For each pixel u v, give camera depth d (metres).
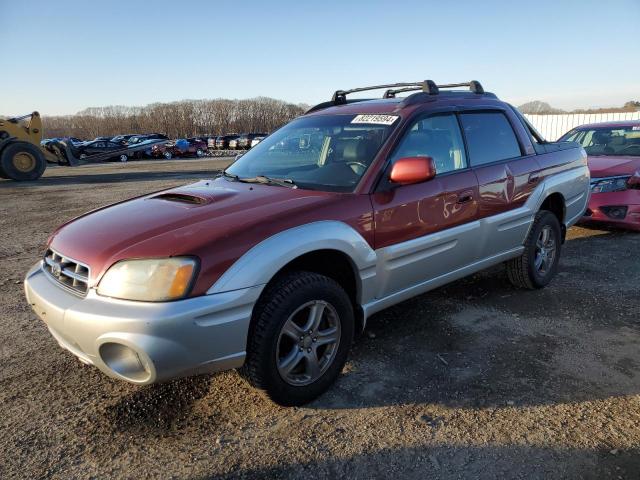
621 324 3.91
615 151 7.55
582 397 2.92
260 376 2.66
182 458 2.48
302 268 2.99
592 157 7.40
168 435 2.66
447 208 3.56
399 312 4.21
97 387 3.12
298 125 4.08
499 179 3.99
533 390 3.01
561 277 5.05
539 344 3.60
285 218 2.76
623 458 2.40
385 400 2.93
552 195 4.68
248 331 2.60
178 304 2.35
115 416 2.82
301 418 2.78
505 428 2.65
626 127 7.85
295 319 2.85
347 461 2.43
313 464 2.41
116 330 2.33
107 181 17.23
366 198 3.10
